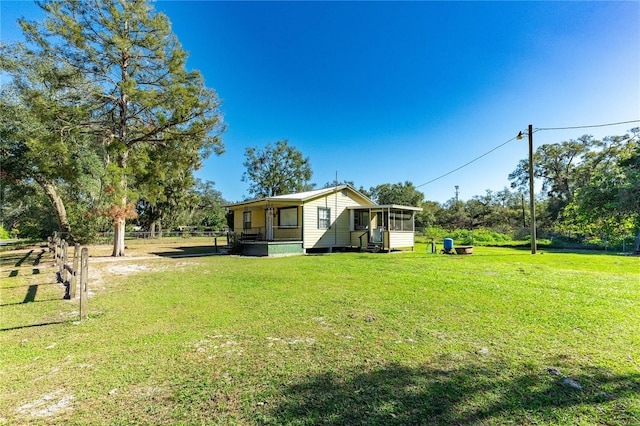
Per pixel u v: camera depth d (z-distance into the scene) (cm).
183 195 3234
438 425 190
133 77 1328
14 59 1284
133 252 1549
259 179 3944
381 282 659
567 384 234
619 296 498
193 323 405
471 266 898
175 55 1256
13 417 207
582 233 1889
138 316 440
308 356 296
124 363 288
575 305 450
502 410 203
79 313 458
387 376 253
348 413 204
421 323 386
